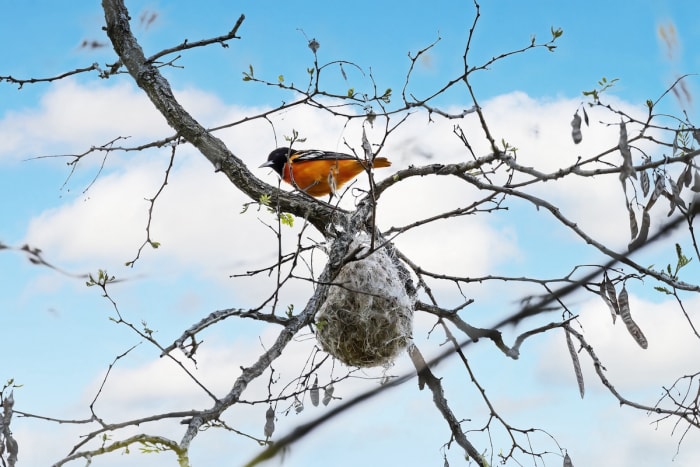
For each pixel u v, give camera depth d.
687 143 5.02
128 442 4.76
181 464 4.88
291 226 5.66
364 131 5.63
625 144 4.78
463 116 5.98
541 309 6.46
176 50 7.31
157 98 7.54
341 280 7.14
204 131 7.49
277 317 6.03
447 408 7.43
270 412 5.81
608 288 5.96
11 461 5.11
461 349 7.24
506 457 6.75
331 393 6.80
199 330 5.44
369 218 7.46
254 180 7.46
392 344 7.14
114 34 7.82
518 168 5.55
